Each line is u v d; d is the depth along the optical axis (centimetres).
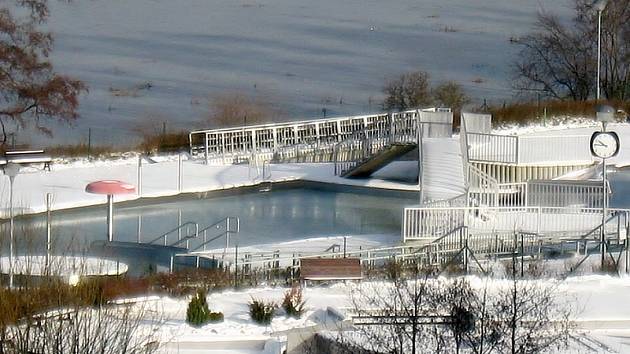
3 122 16312
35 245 9875
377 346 6531
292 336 6856
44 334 5853
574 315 7488
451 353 6481
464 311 6656
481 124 12788
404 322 6631
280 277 8881
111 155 14038
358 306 7400
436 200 10981
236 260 9219
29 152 13375
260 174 13425
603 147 9631
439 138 13375
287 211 12331
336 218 12050
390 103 17988
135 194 12356
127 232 11238
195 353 6825
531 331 6631
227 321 7288
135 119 18162
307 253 9988
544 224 10450
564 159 12269
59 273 6781
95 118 18138
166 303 7569
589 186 11144
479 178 11431
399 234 11181
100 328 6009
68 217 11688
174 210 12244
